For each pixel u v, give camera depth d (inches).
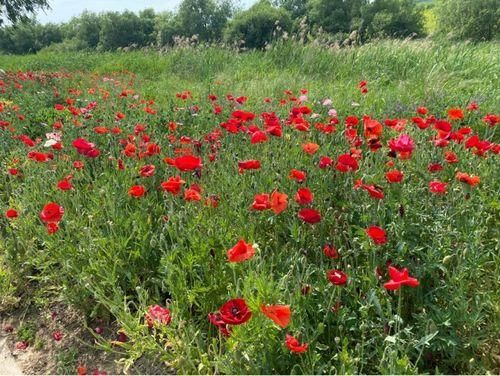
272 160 160.1
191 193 117.4
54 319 128.0
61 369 110.5
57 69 654.5
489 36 1392.7
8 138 224.1
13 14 959.6
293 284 104.1
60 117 262.8
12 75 482.3
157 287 122.0
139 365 109.0
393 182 127.0
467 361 98.5
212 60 518.6
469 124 231.0
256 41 1553.9
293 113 188.2
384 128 219.3
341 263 120.8
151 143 171.6
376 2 1862.7
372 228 96.2
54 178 166.2
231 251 86.2
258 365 89.9
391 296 107.3
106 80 427.8
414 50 417.4
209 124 243.3
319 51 449.1
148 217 140.3
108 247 125.3
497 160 160.4
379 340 98.5
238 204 136.4
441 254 112.7
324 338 103.0
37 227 143.3
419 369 99.5
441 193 126.2
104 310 124.3
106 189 143.3
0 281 137.4
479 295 111.4
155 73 550.9
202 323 112.0
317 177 148.7
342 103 274.4
